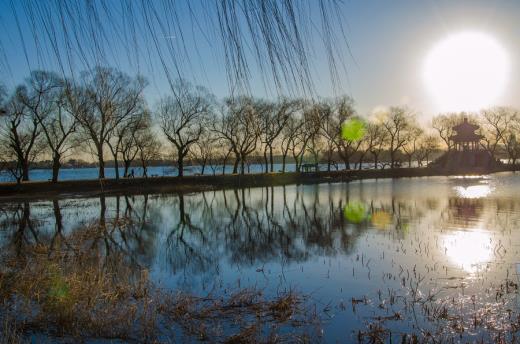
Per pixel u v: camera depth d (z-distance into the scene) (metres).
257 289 10.98
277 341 7.76
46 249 15.12
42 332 7.30
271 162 66.88
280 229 21.69
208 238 19.88
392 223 21.44
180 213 29.02
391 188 44.72
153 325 7.93
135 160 63.47
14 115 41.78
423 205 28.27
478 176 66.62
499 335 7.86
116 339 7.36
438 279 11.44
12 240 19.05
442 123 88.31
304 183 57.16
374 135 73.62
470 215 22.94
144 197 40.44
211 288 11.27
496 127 87.56
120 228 22.38
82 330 7.55
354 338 7.93
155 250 17.02
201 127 54.47
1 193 41.62
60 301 8.25
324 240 17.88
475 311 9.07
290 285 11.37
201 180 54.31
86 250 15.80
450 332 8.09
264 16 1.66
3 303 8.45
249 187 51.72
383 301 9.86
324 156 78.06
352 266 13.18
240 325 8.46
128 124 46.56
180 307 9.08
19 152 43.53
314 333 8.12
